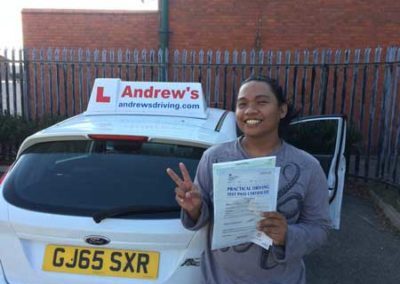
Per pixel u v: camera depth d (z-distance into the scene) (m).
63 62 8.16
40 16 9.71
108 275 2.25
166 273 2.25
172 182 2.45
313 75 7.51
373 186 6.86
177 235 2.25
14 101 8.14
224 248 1.96
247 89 1.96
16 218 2.36
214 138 2.71
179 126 2.93
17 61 8.04
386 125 6.75
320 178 1.95
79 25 9.68
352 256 4.50
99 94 3.46
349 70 9.13
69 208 2.37
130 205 2.35
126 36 9.65
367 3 9.09
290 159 1.94
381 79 9.08
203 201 1.94
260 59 7.75
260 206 1.82
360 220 5.56
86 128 2.77
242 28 9.41
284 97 2.03
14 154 7.80
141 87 3.47
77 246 2.31
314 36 9.28
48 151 2.70
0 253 2.38
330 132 6.23
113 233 2.26
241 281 1.98
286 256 1.84
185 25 9.48
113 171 2.54
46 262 2.31
